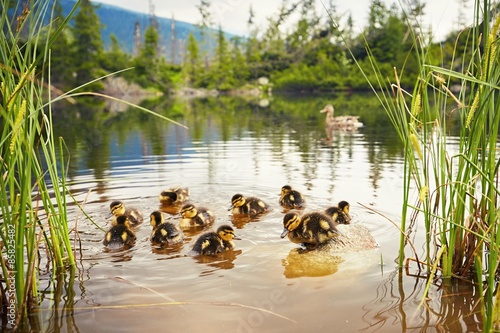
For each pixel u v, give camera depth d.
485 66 1.22
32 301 1.28
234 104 9.41
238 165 2.88
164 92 14.18
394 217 1.87
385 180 2.43
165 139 4.07
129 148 3.56
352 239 1.66
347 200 2.12
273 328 1.17
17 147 1.19
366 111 7.09
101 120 6.16
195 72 14.89
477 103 1.25
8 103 1.13
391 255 1.55
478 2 1.25
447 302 1.26
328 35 15.50
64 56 11.77
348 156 3.12
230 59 14.90
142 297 1.32
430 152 1.38
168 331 1.17
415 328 1.16
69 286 1.37
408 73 12.27
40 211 1.95
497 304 1.14
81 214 1.98
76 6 1.16
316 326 1.17
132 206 2.09
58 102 10.23
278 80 14.76
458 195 1.33
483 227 1.33
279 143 3.77
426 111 1.42
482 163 1.30
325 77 14.30
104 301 1.29
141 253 1.62
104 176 2.61
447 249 1.37
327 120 5.12
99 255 1.60
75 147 3.62
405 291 1.32
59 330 1.17
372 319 1.20
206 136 4.27
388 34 13.47
